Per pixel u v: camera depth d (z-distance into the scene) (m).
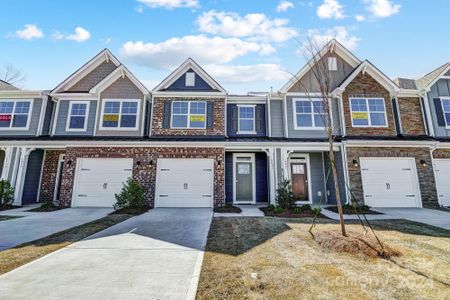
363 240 5.21
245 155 13.50
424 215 9.13
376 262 4.26
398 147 11.73
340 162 11.96
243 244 5.36
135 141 11.64
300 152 13.58
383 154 11.68
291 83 13.56
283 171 11.77
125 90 13.59
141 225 7.39
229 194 13.12
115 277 3.70
